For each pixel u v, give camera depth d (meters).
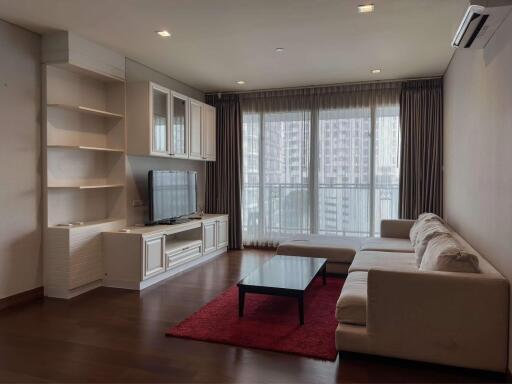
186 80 5.78
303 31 3.83
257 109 6.47
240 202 6.50
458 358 2.39
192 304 3.70
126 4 3.22
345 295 2.74
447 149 5.09
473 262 2.47
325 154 6.13
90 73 4.22
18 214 3.70
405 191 5.68
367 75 5.50
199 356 2.63
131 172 4.75
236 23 3.62
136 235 4.16
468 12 2.30
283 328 3.10
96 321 3.27
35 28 3.73
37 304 3.70
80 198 4.32
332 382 2.31
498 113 2.54
